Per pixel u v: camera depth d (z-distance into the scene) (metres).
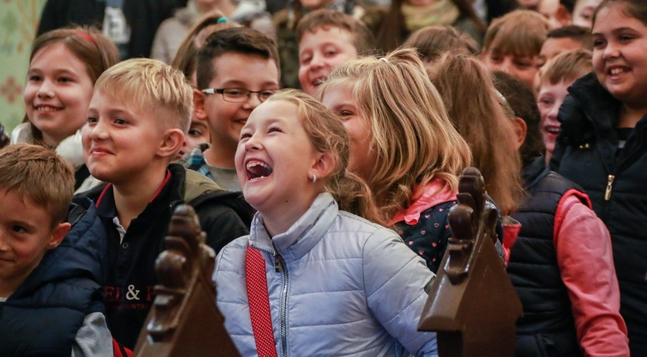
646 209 5.41
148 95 4.75
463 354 2.94
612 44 5.65
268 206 3.67
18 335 3.97
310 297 3.64
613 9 5.64
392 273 3.61
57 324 3.99
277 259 3.72
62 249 4.25
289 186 3.66
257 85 5.84
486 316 3.02
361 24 8.13
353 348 3.61
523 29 7.75
